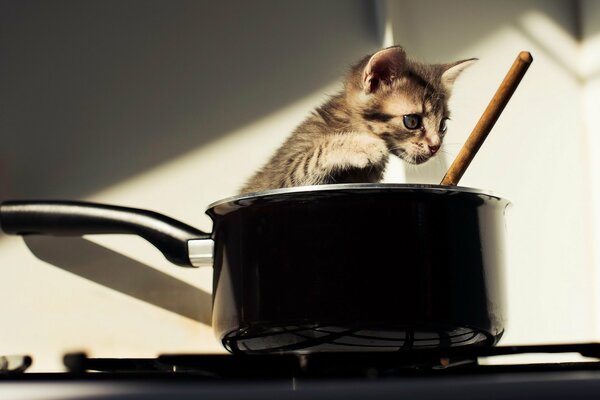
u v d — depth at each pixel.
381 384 0.60
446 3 0.98
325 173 0.95
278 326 0.73
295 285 0.73
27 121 0.95
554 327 0.98
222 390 0.59
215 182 0.95
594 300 0.99
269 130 0.96
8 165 0.94
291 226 0.74
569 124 1.00
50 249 0.94
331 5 0.97
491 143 0.98
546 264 0.98
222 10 0.97
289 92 0.96
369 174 0.96
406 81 0.97
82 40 0.96
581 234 0.99
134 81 0.96
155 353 0.93
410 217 0.73
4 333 0.93
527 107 0.99
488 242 0.77
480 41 0.99
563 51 1.01
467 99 0.98
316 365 0.74
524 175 0.99
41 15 0.96
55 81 0.96
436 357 0.75
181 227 0.83
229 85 0.96
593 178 1.00
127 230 0.84
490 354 0.78
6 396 0.61
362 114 0.96
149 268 0.94
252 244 0.75
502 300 0.77
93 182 0.95
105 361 0.85
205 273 0.94
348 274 0.73
